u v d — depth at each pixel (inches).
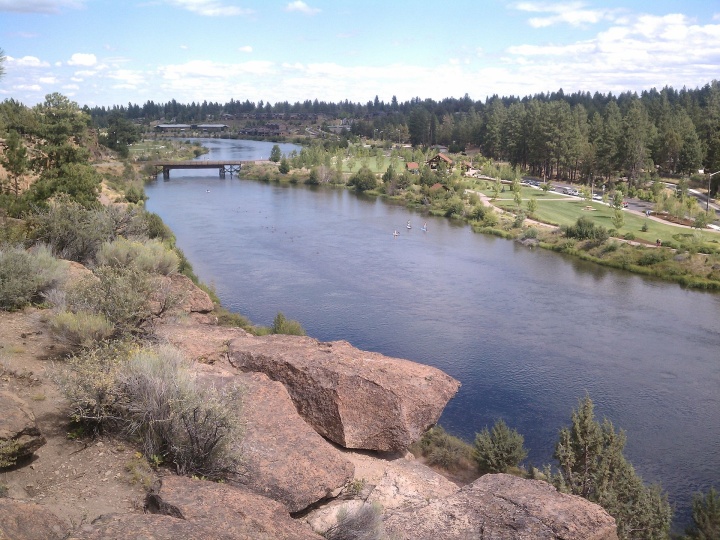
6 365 551.2
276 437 499.2
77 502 378.6
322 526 431.2
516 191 4776.1
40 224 1095.0
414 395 589.6
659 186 5059.1
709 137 6102.4
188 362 574.9
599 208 4576.8
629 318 2182.6
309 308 2215.8
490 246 3432.6
